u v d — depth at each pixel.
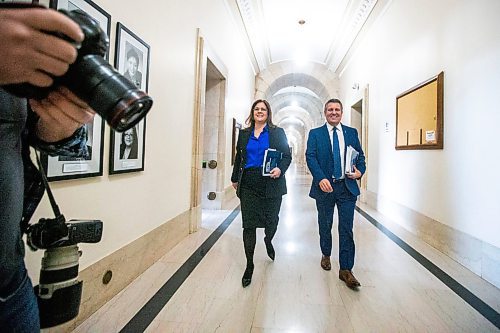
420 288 2.23
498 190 2.28
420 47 3.66
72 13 0.43
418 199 3.66
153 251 2.58
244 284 2.20
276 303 1.97
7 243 0.44
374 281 2.35
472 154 2.61
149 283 2.21
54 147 0.55
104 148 1.86
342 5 5.74
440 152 3.15
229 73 5.56
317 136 2.41
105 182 1.88
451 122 2.95
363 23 5.87
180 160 3.18
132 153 2.16
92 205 1.75
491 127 2.37
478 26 2.54
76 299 0.60
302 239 3.52
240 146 2.43
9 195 0.44
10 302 0.45
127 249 2.14
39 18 0.32
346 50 7.51
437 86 3.17
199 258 2.76
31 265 1.36
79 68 0.40
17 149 0.47
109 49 1.83
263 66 9.42
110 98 0.39
